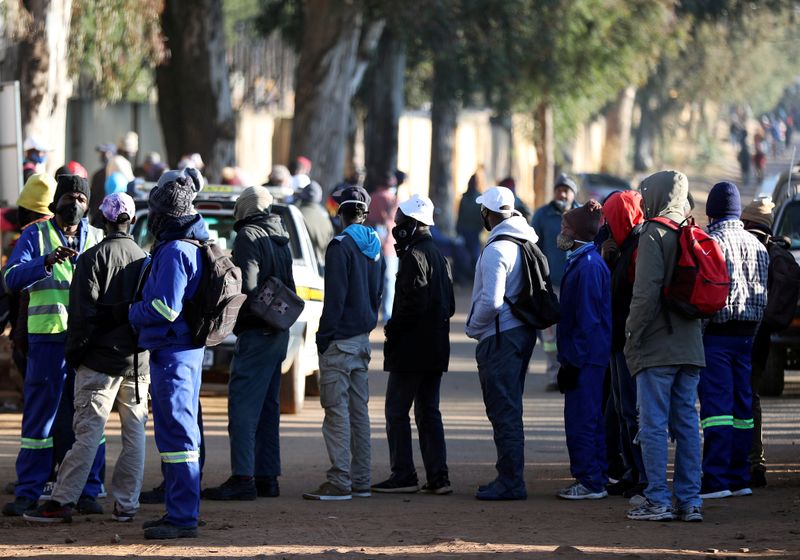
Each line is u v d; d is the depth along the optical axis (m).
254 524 27.61
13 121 49.53
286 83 149.50
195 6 82.62
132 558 23.94
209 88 83.25
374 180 110.25
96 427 27.33
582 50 107.69
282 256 31.39
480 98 133.00
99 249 26.98
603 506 30.36
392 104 110.06
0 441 39.69
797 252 50.22
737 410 31.50
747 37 185.50
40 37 59.81
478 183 110.69
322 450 39.53
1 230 49.25
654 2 111.44
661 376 27.78
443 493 32.41
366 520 28.22
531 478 35.06
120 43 68.56
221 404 48.78
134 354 26.92
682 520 27.94
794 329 48.62
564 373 31.47
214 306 25.59
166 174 25.95
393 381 32.38
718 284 27.17
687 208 28.52
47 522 27.44
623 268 30.12
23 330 28.91
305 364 46.03
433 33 100.56
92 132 94.31
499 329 31.23
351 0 87.94
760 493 31.81
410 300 31.47
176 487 25.98
